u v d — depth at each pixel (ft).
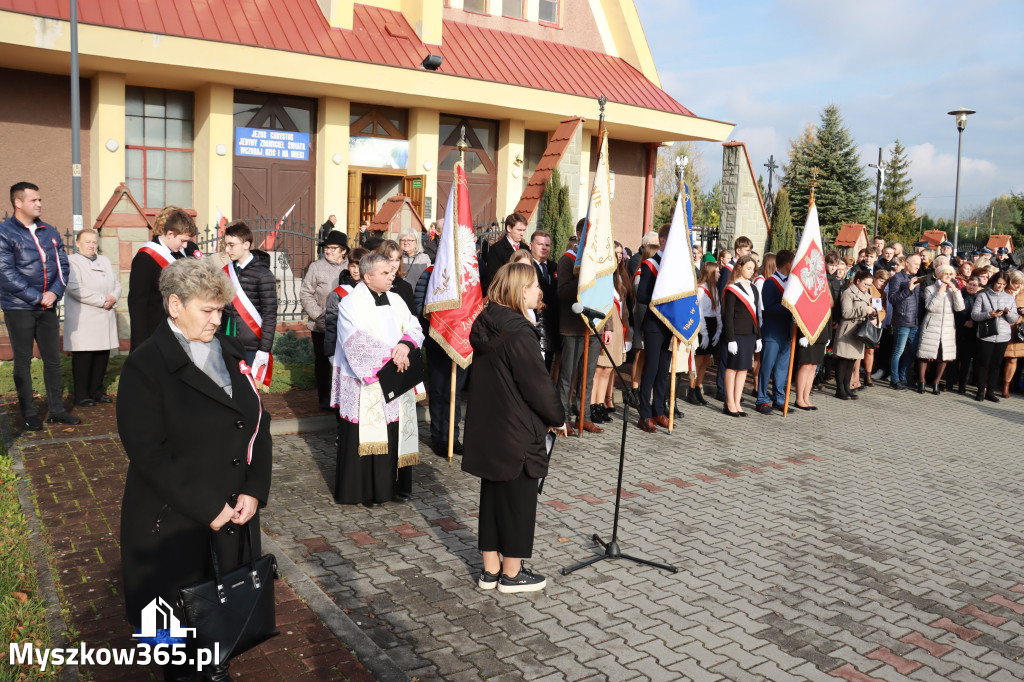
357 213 59.36
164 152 54.39
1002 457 29.53
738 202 65.05
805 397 36.19
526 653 13.66
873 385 43.62
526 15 68.33
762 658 13.88
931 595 16.98
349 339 19.77
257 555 11.84
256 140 55.42
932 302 41.45
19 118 49.01
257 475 11.15
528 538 15.67
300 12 54.65
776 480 24.90
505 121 65.98
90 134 51.34
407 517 19.98
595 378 31.01
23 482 19.99
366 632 14.17
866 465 27.30
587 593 16.17
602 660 13.53
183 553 10.66
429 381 25.82
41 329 25.09
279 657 12.50
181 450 10.48
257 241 55.26
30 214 24.77
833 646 14.47
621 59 73.82
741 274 32.91
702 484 24.03
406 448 20.89
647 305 31.19
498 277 15.58
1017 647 14.85
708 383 41.04
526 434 15.23
